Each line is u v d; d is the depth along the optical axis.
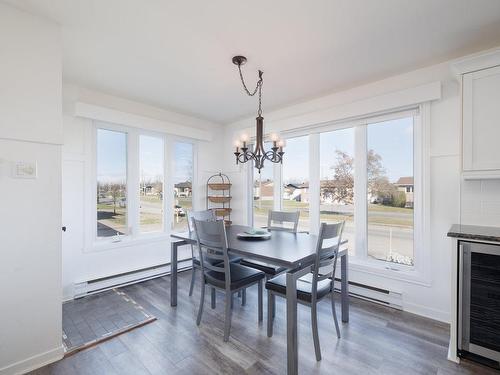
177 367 1.67
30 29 1.64
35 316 1.67
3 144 1.56
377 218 2.75
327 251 1.87
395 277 2.52
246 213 4.02
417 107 2.45
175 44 1.99
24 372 1.61
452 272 1.78
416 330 2.11
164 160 3.62
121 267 3.12
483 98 1.85
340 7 1.58
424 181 2.35
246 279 2.07
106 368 1.66
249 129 3.87
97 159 2.97
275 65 2.32
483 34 1.86
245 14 1.65
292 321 1.61
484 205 2.09
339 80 2.63
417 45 2.00
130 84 2.73
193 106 3.44
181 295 2.82
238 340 1.96
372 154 2.78
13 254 1.59
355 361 1.73
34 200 1.67
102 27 1.78
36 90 1.67
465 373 1.62
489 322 1.66
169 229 3.62
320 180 3.19
